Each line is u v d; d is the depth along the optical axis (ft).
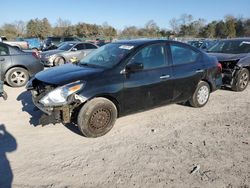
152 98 17.84
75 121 15.87
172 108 21.30
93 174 12.22
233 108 21.85
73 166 12.84
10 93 26.11
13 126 17.39
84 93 14.92
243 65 27.53
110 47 18.95
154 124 17.99
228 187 11.45
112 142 15.30
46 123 14.85
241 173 12.44
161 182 11.70
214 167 12.89
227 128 17.60
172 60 18.89
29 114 19.62
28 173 12.25
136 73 16.85
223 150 14.55
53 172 12.35
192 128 17.49
